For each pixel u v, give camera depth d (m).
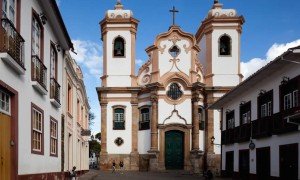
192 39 37.31
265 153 20.94
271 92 19.67
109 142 36.75
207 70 37.78
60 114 16.69
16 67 9.73
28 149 11.34
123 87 36.97
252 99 22.50
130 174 31.20
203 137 36.59
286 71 17.88
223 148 28.52
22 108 10.72
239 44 37.84
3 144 9.34
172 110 36.41
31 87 11.70
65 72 18.61
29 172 11.45
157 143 35.78
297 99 17.00
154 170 35.06
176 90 36.78
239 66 37.56
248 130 22.62
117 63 37.72
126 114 37.03
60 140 16.62
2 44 8.93
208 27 38.03
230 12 37.94
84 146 31.44
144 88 37.00
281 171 18.33
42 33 13.35
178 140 36.44
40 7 13.00
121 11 38.03
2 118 9.31
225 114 28.36
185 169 35.59
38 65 12.41
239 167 24.70
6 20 8.95
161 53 37.12
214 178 26.36
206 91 36.84
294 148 17.08
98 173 32.22
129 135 36.81
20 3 10.59
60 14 14.19
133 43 38.00
